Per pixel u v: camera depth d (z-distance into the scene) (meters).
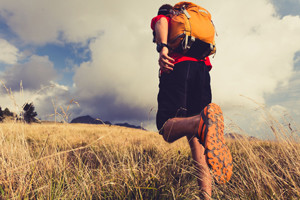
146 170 1.59
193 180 1.65
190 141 1.47
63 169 1.50
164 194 1.29
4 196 1.08
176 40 1.61
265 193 1.19
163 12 1.87
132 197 1.33
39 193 1.21
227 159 1.18
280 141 1.45
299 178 1.32
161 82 1.75
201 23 1.68
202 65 1.79
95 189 1.38
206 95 1.77
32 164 1.44
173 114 1.58
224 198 1.35
